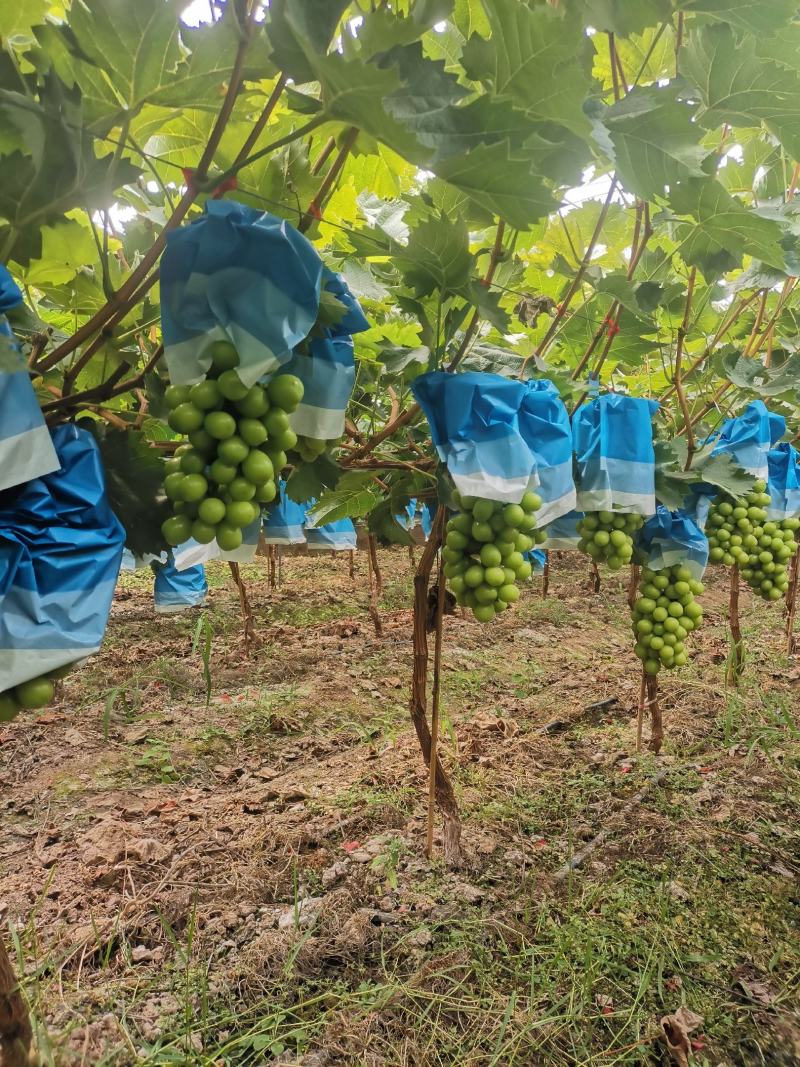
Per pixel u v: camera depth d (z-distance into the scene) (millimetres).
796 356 3838
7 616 1256
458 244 1953
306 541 6371
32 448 1265
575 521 3088
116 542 1413
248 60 1400
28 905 3230
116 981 2740
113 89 1431
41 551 1312
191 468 1459
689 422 3266
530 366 2793
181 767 4824
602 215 2350
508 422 2141
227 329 1380
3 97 1170
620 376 5422
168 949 2957
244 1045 2467
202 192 1391
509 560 2248
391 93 1253
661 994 2762
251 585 10398
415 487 3256
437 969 2861
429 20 1334
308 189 1952
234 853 3660
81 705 5824
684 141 1945
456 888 3336
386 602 9555
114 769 4734
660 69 2549
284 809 4188
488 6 1430
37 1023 2102
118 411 1770
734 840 3814
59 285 2139
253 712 5730
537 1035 2582
